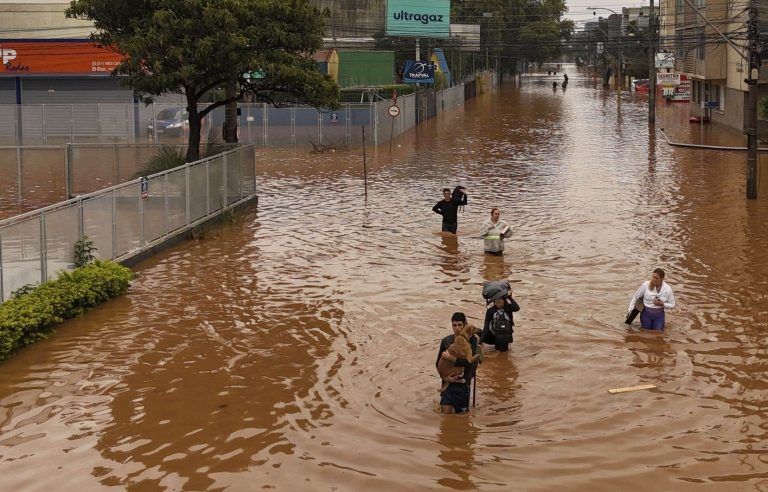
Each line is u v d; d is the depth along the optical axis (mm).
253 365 12727
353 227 23141
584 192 28531
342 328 14430
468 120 60469
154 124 44531
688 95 72812
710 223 22922
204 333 14227
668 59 67000
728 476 9203
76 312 15102
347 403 11297
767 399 11266
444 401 10938
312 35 26469
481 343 13219
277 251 20344
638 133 48688
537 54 114812
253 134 45156
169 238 20953
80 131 48094
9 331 13102
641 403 11188
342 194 29016
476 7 104625
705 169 33312
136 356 13148
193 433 10406
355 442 10117
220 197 24703
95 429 10539
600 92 97562
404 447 9969
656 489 8938
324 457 9742
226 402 11359
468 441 10109
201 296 16469
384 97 55625
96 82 50312
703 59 48438
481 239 21344
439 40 78062
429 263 18938
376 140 43969
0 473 9391
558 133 49875
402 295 16391
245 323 14758
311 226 23391
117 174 27812
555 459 9625
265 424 10656
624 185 29875
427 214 24938
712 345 13383
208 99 49594
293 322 14781
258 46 25375
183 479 9266
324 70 58719
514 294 16375
